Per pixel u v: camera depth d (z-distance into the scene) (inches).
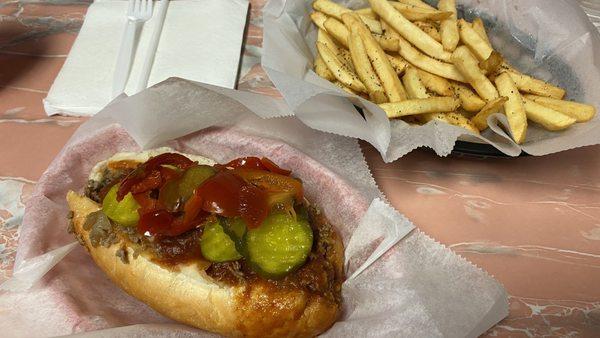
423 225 14.3
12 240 13.5
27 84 17.9
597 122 16.3
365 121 15.3
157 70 17.7
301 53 18.0
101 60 18.1
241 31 19.8
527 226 14.4
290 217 11.6
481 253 13.6
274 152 14.7
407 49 17.9
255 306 11.3
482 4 19.8
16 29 20.2
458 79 17.1
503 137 15.8
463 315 11.4
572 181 15.6
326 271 12.0
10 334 11.4
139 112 14.0
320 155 15.0
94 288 12.7
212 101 14.5
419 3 19.5
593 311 12.4
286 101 14.6
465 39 17.7
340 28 18.1
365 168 14.7
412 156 16.1
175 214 11.7
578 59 18.0
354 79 16.6
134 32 18.9
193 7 20.3
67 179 14.1
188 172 11.8
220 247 11.3
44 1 21.8
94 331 10.9
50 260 12.4
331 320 11.8
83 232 12.7
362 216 13.2
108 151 14.7
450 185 15.3
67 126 16.5
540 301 12.6
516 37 19.3
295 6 19.0
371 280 12.4
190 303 11.6
